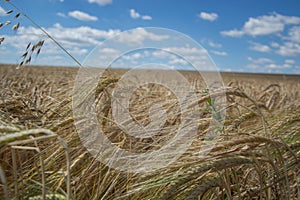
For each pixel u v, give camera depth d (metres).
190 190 1.86
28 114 3.12
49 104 3.78
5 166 2.32
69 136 2.72
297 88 15.71
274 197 2.54
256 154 2.10
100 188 2.18
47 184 2.08
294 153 2.50
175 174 1.92
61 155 2.42
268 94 8.92
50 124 2.78
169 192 1.78
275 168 2.20
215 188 2.11
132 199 2.06
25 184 1.93
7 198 1.41
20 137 1.30
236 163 1.92
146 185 1.93
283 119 3.26
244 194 2.44
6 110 2.81
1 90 3.40
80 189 2.22
